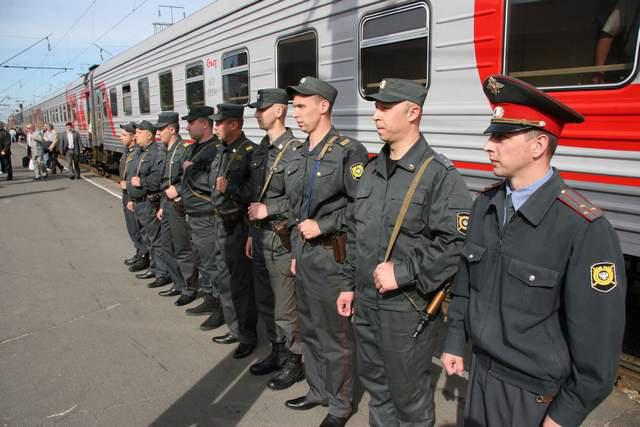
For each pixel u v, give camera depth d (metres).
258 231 3.14
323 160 2.53
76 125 18.33
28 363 3.48
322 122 2.62
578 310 1.40
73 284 5.23
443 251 1.94
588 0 2.60
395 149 2.13
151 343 3.80
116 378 3.27
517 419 1.55
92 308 4.54
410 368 2.12
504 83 1.50
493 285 1.60
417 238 2.07
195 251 4.19
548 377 1.49
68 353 3.63
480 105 3.14
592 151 2.64
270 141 3.17
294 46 4.77
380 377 2.30
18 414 2.87
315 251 2.58
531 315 1.50
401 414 2.21
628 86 2.48
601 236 1.39
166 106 8.30
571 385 1.44
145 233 5.43
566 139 2.75
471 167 3.25
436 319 2.12
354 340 2.69
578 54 2.66
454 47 3.25
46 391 3.11
